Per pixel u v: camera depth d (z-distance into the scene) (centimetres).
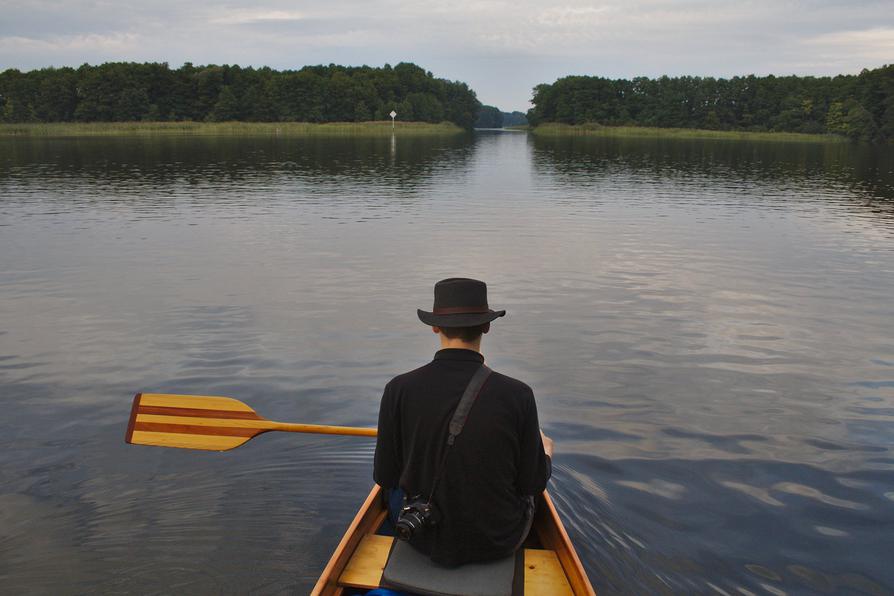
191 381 603
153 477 441
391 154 4406
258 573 347
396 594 268
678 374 639
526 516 293
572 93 12406
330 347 695
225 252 1167
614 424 532
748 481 450
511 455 266
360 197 2014
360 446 485
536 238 1344
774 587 346
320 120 10731
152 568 349
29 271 1010
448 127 12694
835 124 9725
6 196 1912
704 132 10625
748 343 730
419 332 745
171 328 751
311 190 2188
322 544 371
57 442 489
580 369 648
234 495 420
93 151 4150
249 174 2747
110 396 570
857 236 1420
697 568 358
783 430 526
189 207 1736
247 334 734
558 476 450
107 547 366
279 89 10325
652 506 417
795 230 1492
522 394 265
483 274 1028
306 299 874
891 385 618
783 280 1017
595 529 390
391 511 312
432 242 1284
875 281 1016
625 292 934
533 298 898
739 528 396
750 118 11044
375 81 12338
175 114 9756
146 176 2580
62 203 1778
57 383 596
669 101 11512
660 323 795
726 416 550
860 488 443
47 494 419
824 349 713
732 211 1808
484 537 269
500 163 3788
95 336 721
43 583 337
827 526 400
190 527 385
